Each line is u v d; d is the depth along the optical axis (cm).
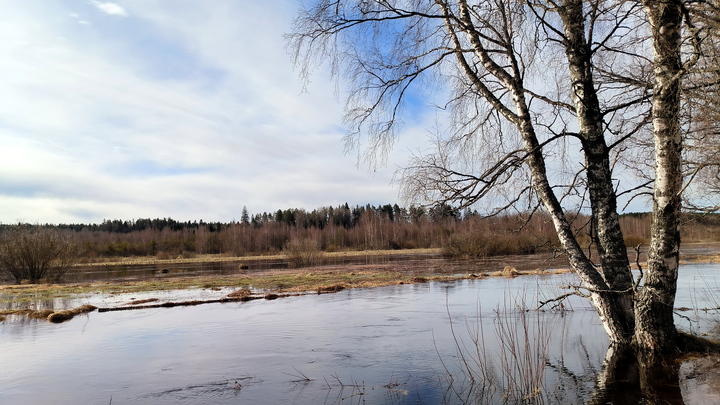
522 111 783
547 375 743
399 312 1459
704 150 616
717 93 576
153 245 8819
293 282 2572
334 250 7481
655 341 729
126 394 745
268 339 1124
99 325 1390
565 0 770
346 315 1437
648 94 752
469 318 1292
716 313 1170
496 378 747
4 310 1709
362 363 877
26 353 1048
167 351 1035
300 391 727
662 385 659
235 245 8138
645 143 798
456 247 4294
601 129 781
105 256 7494
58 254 3075
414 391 700
